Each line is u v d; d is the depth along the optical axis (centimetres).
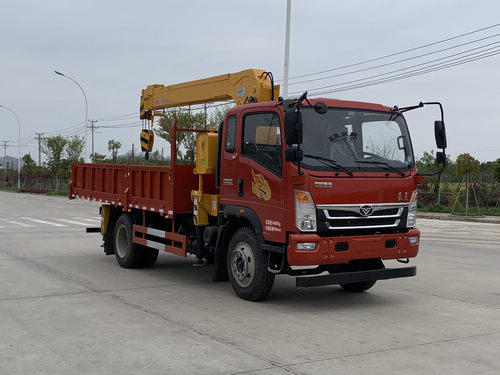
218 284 903
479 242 1600
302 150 680
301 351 542
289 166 691
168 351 538
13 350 536
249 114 775
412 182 760
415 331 626
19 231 1730
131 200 1035
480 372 489
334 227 694
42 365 494
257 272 751
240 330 618
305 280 680
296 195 684
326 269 776
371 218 720
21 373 473
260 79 959
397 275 746
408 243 750
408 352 545
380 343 575
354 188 705
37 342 563
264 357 522
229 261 805
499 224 2233
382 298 812
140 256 1037
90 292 824
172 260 1180
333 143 716
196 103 1131
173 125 900
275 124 724
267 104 742
